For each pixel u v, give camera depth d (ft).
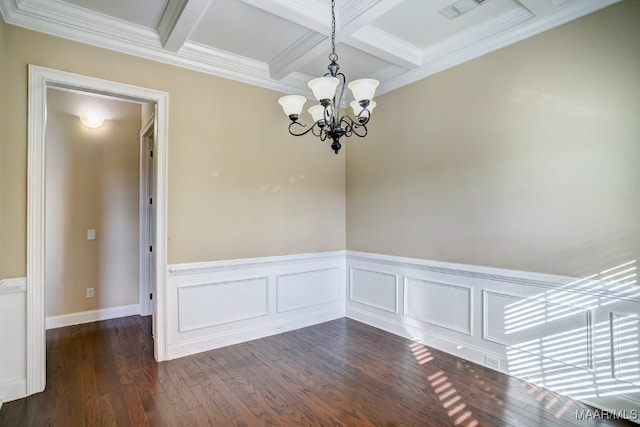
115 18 8.85
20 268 8.11
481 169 9.91
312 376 9.20
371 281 13.42
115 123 14.16
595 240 7.79
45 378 8.54
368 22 8.43
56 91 12.90
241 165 11.64
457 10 8.76
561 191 8.32
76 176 13.35
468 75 10.20
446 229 10.82
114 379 8.97
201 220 10.81
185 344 10.53
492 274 9.61
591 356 7.84
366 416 7.40
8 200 7.97
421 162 11.54
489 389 8.52
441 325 10.98
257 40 10.07
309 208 13.42
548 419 7.29
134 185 14.60
